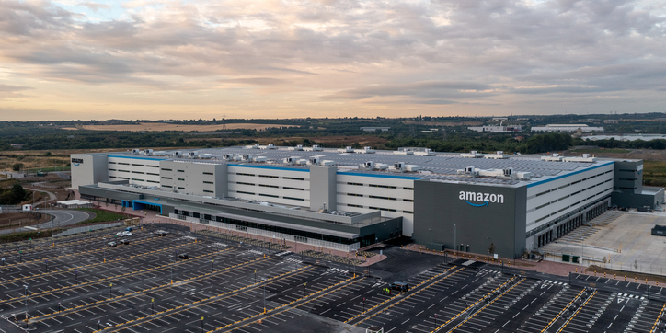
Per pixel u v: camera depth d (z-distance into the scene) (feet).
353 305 259.39
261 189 501.15
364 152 647.15
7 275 314.35
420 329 229.04
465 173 421.18
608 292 276.41
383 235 395.75
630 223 475.72
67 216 521.24
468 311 250.16
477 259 343.05
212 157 608.60
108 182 629.10
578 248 376.48
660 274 309.83
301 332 226.38
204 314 248.11
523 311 249.75
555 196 410.52
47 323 237.04
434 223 377.30
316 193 447.01
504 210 342.44
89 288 288.30
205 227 463.01
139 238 415.64
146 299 269.64
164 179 577.84
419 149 651.25
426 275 308.81
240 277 307.37
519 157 576.20
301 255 357.61
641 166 589.32
